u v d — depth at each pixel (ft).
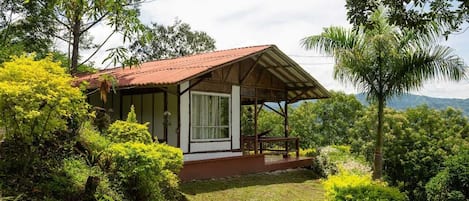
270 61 49.26
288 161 49.39
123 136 30.66
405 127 52.90
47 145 26.09
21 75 22.44
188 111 41.52
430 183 36.01
